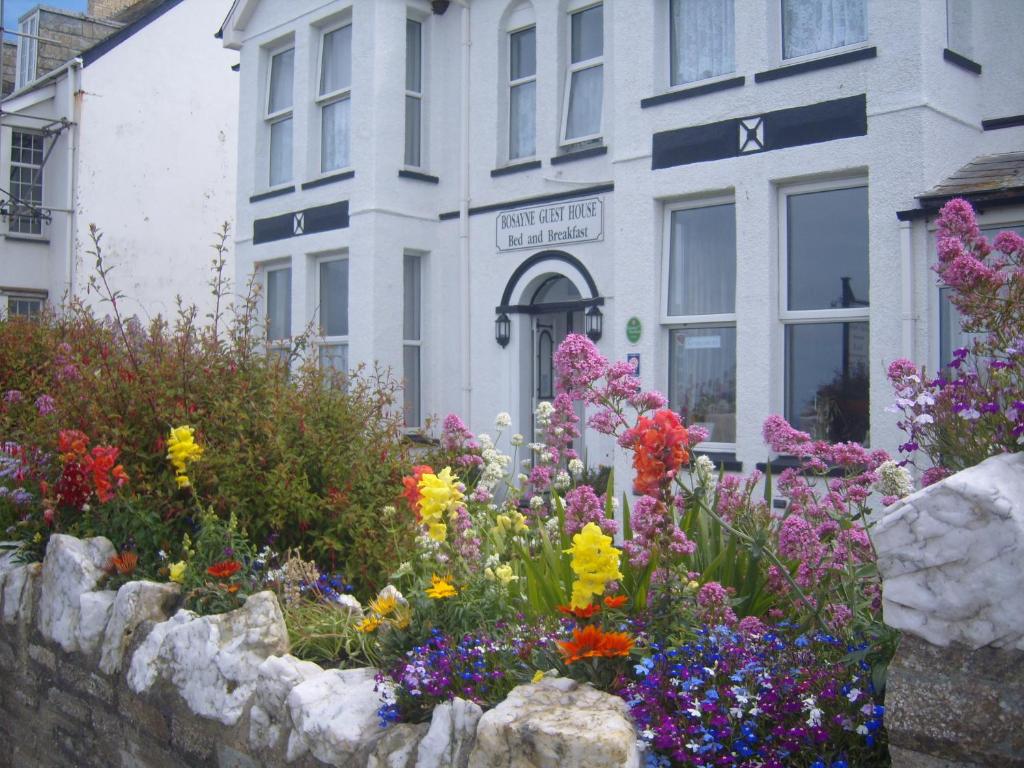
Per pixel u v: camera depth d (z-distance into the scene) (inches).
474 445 252.4
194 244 778.8
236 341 219.0
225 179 795.4
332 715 127.6
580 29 431.5
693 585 141.0
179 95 773.9
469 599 142.7
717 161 343.3
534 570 161.5
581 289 417.1
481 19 464.1
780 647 124.0
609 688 118.3
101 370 217.0
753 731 108.1
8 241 741.9
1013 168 295.3
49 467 211.3
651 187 361.1
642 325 362.9
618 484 357.4
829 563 146.9
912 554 95.2
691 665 118.4
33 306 759.1
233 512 180.5
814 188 326.6
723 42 355.3
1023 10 317.4
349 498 192.5
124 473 188.7
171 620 160.2
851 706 108.4
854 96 312.7
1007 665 89.7
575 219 419.2
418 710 124.6
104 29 892.6
